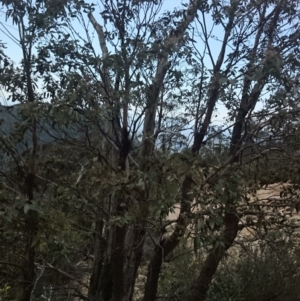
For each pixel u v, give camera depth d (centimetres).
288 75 279
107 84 296
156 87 318
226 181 259
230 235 369
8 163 335
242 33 351
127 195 274
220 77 300
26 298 342
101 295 385
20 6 290
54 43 294
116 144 317
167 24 333
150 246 438
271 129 317
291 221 371
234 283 485
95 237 406
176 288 441
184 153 266
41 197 318
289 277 495
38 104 265
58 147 349
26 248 329
